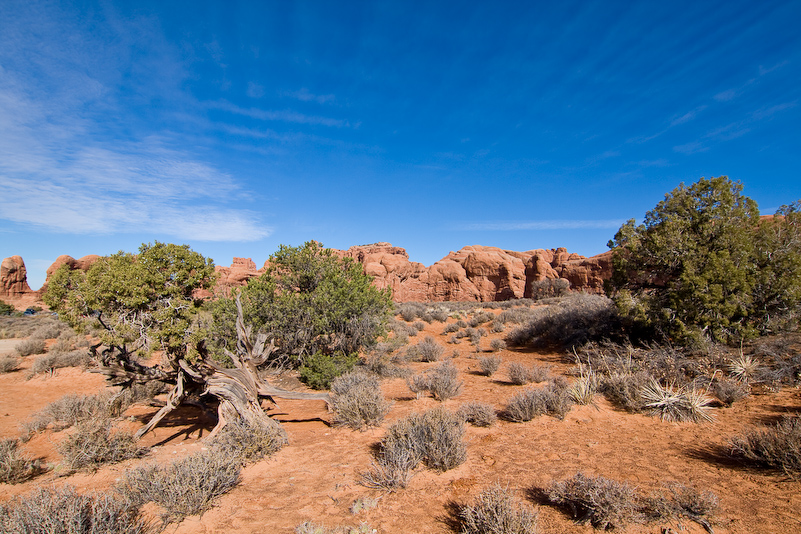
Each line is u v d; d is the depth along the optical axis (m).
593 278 66.12
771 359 9.37
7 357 17.42
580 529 3.79
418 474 5.34
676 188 13.14
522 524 3.58
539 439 6.47
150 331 6.82
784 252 11.15
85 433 6.30
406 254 100.62
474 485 4.92
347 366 12.60
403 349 16.98
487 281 75.81
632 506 3.88
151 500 4.70
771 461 4.72
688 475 4.82
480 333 22.95
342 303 13.29
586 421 7.17
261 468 5.98
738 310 10.66
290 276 14.34
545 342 17.44
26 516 3.54
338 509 4.57
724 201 11.90
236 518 4.45
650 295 12.76
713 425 6.52
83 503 3.87
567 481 4.55
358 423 7.68
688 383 8.25
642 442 6.07
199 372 7.73
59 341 20.92
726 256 11.09
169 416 9.88
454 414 7.26
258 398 8.66
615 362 10.41
